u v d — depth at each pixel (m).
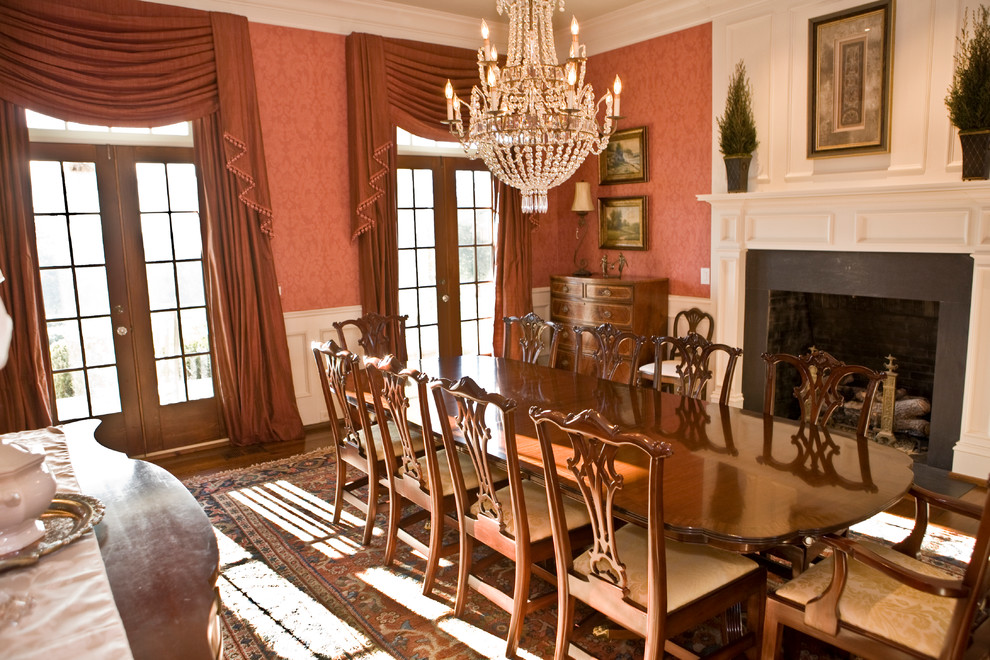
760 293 4.66
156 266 4.39
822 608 1.78
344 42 4.90
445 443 2.42
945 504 1.99
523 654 2.31
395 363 2.60
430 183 5.56
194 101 4.23
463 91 5.46
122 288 4.29
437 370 3.70
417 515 3.03
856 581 1.88
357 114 4.88
